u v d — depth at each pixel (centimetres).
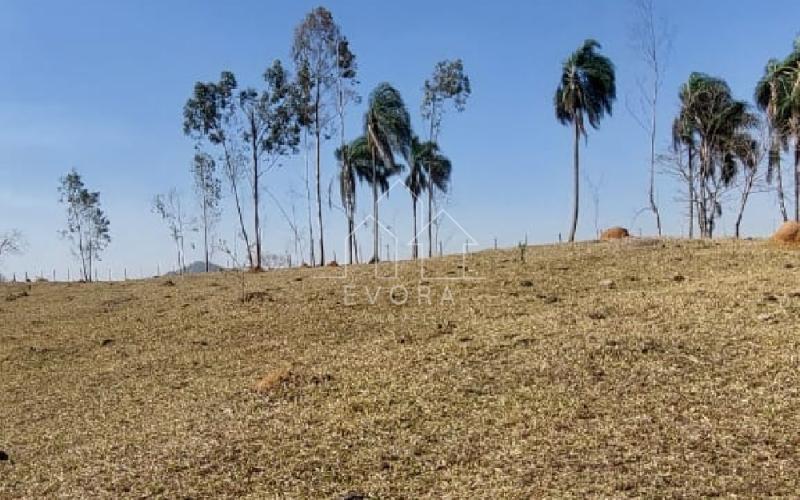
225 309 1836
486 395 959
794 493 647
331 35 3750
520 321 1336
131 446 915
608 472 712
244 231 3981
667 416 839
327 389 1058
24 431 1055
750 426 796
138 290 2531
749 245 2067
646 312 1297
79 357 1539
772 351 1029
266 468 795
